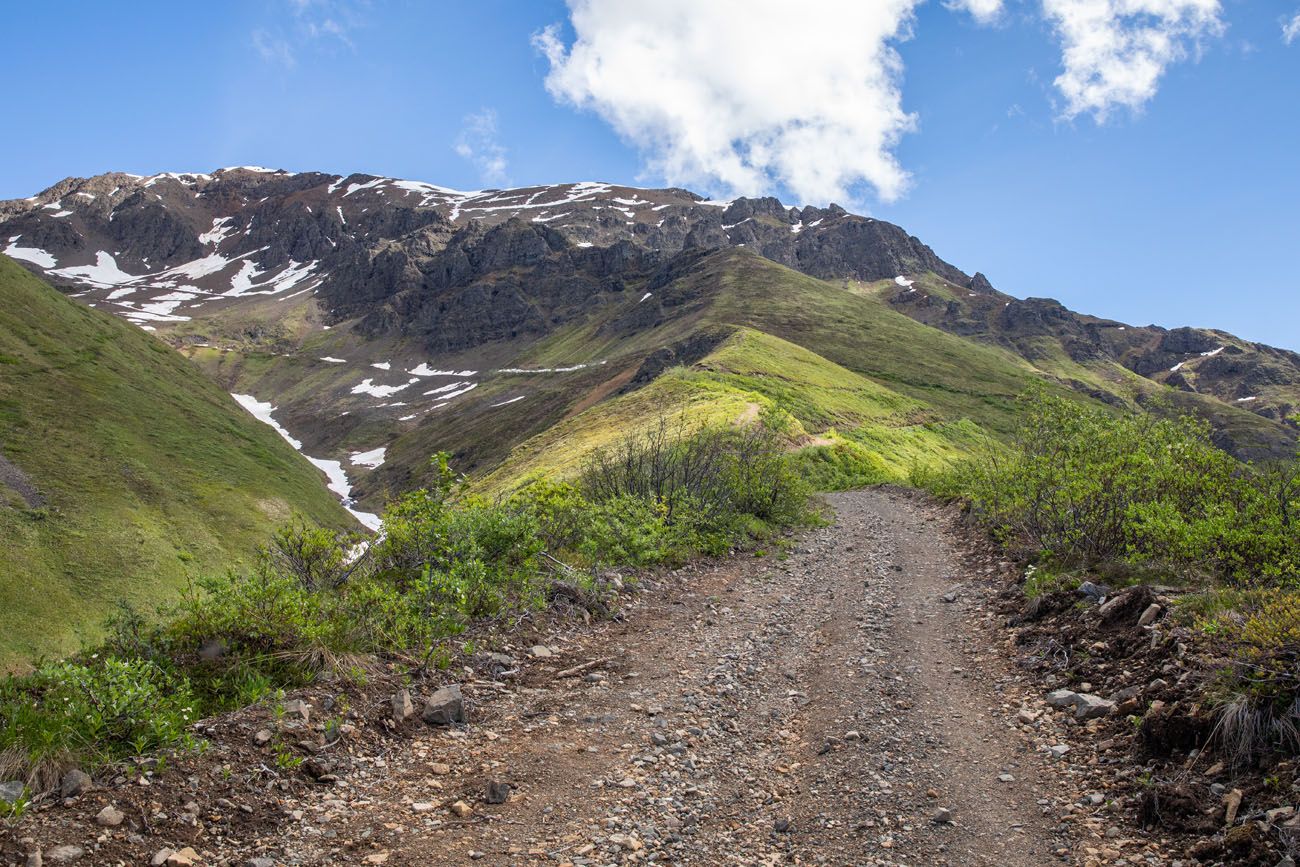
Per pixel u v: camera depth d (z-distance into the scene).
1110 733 6.06
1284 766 4.71
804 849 4.79
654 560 13.31
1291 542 7.71
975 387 117.88
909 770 5.87
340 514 65.94
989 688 7.64
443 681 7.12
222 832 4.40
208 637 6.53
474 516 10.63
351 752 5.56
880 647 9.17
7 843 3.86
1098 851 4.64
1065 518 11.15
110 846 4.03
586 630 9.52
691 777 5.73
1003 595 10.90
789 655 8.92
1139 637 7.28
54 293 72.88
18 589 34.56
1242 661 5.43
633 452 19.23
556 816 5.00
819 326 160.75
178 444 59.00
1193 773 5.11
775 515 19.84
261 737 5.30
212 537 48.59
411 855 4.39
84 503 44.41
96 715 4.84
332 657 6.55
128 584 39.38
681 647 9.11
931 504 24.92
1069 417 14.55
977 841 4.87
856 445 49.00
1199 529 8.51
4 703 5.06
